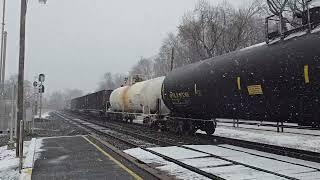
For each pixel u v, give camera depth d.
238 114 14.49
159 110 23.58
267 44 12.49
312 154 11.93
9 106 22.94
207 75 15.96
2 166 11.04
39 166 10.20
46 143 15.96
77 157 11.81
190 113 19.06
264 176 8.41
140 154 12.47
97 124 34.00
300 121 11.38
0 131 22.59
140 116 30.38
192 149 13.38
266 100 12.28
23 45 13.55
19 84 13.40
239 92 13.62
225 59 15.02
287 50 11.21
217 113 16.08
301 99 10.77
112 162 10.82
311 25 10.94
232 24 42.88
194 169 9.37
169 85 20.41
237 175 8.54
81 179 8.52
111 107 39.97
